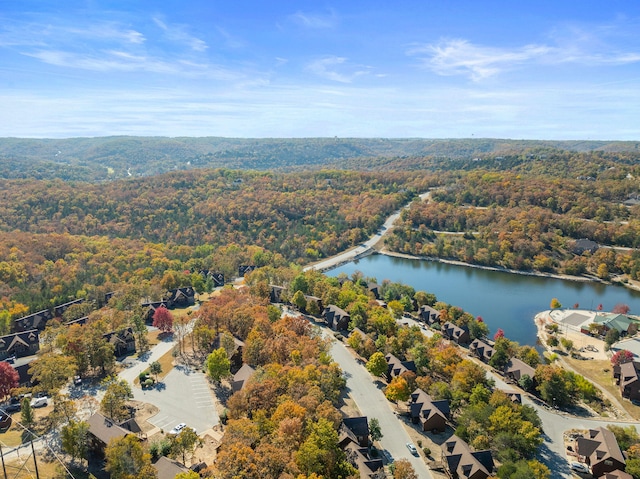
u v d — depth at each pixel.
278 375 114.00
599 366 163.25
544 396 132.75
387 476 94.69
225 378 133.75
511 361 149.00
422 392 123.31
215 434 105.44
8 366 119.88
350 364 148.75
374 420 108.44
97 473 90.69
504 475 91.25
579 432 118.38
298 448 87.31
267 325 148.88
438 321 191.62
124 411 108.75
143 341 153.88
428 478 96.50
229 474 77.06
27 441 99.31
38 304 190.75
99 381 131.38
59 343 140.38
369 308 183.38
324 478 82.44
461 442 102.25
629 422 125.06
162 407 117.75
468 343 178.38
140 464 84.50
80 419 107.44
